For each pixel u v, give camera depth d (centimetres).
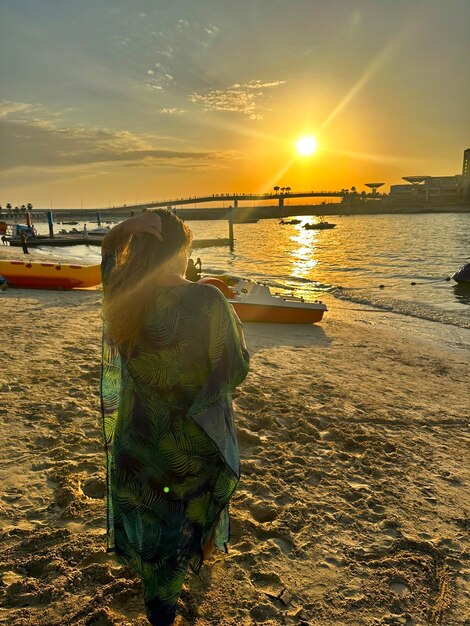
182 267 191
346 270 2633
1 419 471
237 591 264
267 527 321
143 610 246
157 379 185
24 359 684
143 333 179
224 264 3012
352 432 494
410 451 457
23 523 316
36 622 236
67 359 691
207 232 9131
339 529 327
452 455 454
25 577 269
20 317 1025
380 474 407
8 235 5512
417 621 252
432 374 759
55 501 343
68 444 426
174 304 179
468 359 884
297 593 266
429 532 329
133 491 195
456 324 1255
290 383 652
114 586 258
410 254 3603
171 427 189
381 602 263
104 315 190
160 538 195
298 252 4028
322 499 363
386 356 866
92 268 1512
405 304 1568
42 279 1484
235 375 186
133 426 192
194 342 180
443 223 10638
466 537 326
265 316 1132
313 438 469
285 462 418
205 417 189
